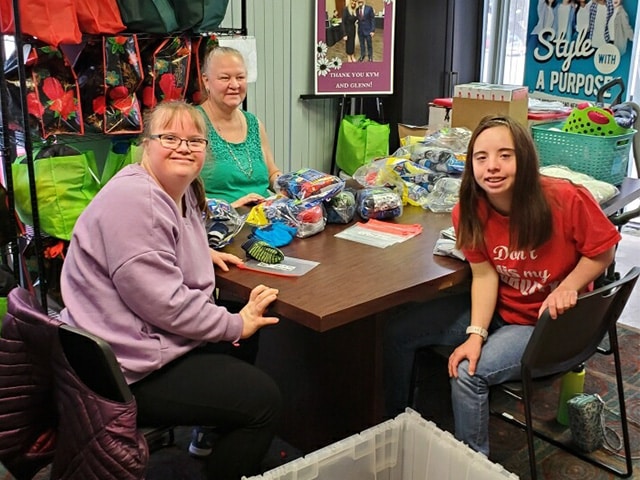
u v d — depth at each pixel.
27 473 1.59
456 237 1.97
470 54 4.73
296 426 2.37
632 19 4.11
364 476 1.83
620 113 2.99
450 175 2.59
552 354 1.83
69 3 2.65
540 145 2.92
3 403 1.50
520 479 2.20
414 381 2.19
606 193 2.49
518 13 4.70
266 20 4.18
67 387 1.45
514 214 1.87
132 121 3.02
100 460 1.42
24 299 1.55
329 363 2.21
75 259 1.65
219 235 2.03
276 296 1.72
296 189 2.26
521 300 2.03
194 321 1.64
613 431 2.44
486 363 1.88
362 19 4.28
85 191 2.89
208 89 2.74
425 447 1.81
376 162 2.69
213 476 1.79
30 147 2.67
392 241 2.16
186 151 1.67
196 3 3.04
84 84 2.93
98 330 1.61
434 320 2.12
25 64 2.68
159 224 1.60
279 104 4.41
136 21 2.94
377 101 4.61
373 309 1.71
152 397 1.66
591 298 1.79
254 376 1.74
